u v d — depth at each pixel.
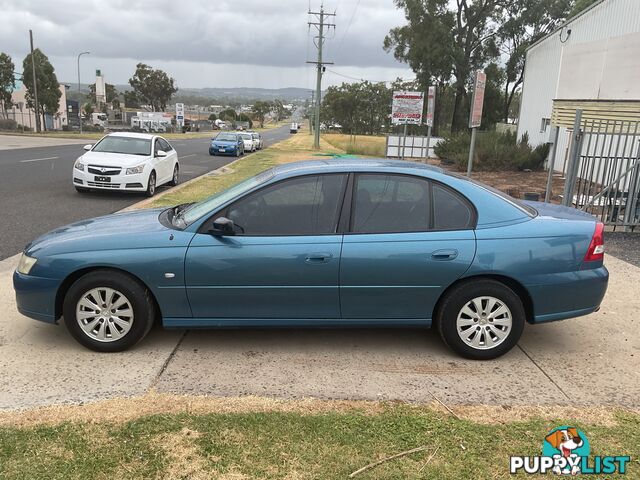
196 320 4.18
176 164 15.70
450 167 24.44
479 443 3.10
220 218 4.02
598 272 4.23
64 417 3.27
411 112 23.84
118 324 4.18
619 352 4.47
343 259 4.02
